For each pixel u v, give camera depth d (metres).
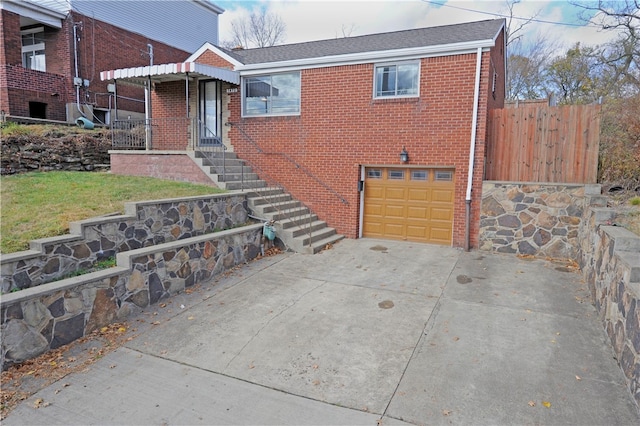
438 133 9.61
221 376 4.13
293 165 11.34
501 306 5.92
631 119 7.76
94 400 3.71
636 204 7.21
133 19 17.80
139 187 8.97
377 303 6.09
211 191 9.32
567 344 4.71
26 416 3.49
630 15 15.66
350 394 3.79
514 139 9.15
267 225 9.10
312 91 10.91
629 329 3.94
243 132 11.94
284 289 6.76
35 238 5.61
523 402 3.61
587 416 3.41
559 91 23.08
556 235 8.64
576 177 8.71
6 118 11.93
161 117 13.12
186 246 6.73
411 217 10.38
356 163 10.55
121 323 5.38
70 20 15.17
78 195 7.79
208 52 12.16
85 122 13.97
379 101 10.13
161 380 4.05
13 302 4.17
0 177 8.88
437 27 12.30
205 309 5.90
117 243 6.50
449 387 3.87
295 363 4.37
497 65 11.62
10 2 13.63
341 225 10.88
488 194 9.20
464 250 9.38
